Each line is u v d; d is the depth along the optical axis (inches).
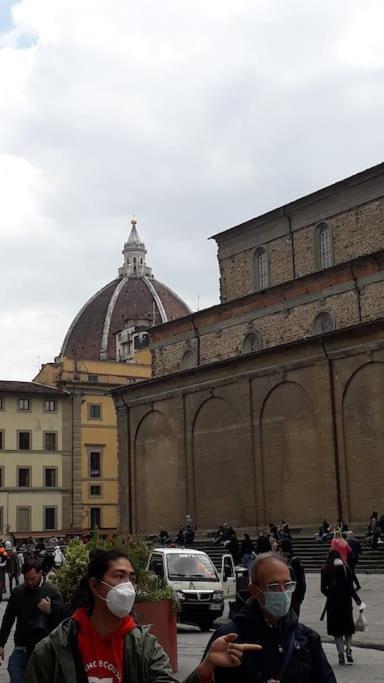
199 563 929.5
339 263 1947.6
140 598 591.8
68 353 5984.3
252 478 1889.8
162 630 596.4
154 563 930.1
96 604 199.6
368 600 1058.7
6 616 412.5
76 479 3102.9
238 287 2251.5
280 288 2042.3
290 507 1807.3
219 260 2320.4
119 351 4409.5
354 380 1715.1
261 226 2203.5
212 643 196.4
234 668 208.5
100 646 199.0
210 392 2023.9
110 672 196.9
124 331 4399.6
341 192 2012.8
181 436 2084.2
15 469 2999.5
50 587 411.8
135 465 2229.3
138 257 6609.3
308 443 1787.6
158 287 6461.6
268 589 209.8
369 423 1674.5
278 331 2033.7
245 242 2247.8
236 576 874.8
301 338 1899.6
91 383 3228.3
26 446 3038.9
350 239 1983.3
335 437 1726.1
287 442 1833.2
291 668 208.4
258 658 208.5
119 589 195.6
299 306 1990.7
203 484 2017.7
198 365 2242.9
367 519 1652.3
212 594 885.8
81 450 3157.0
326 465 1731.1
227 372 1987.0
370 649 706.8
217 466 1987.0
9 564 1476.4
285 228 2143.2
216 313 2220.7
